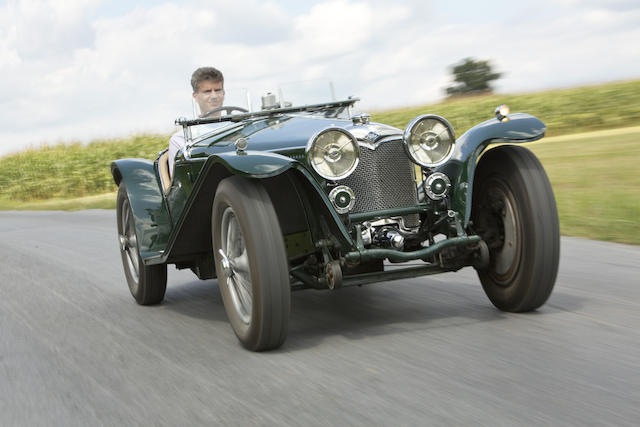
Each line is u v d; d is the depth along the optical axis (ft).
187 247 14.26
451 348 10.64
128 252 17.52
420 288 15.64
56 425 8.82
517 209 12.12
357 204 12.17
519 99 104.32
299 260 13.39
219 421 8.41
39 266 23.79
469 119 103.40
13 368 11.57
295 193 12.26
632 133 71.36
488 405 8.14
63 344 13.02
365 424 7.90
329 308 14.56
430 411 8.11
